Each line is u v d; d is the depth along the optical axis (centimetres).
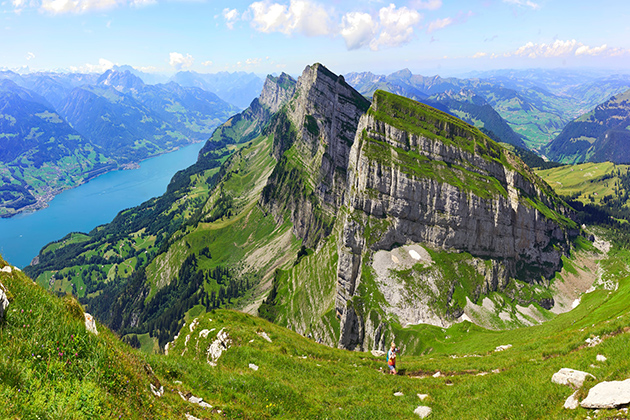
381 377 3366
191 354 4359
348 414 2256
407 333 13950
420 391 2888
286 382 2838
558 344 4028
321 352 4212
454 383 3111
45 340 1232
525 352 4272
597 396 1766
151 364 1945
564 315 12062
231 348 3638
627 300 7125
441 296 15638
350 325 15538
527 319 15488
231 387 2147
